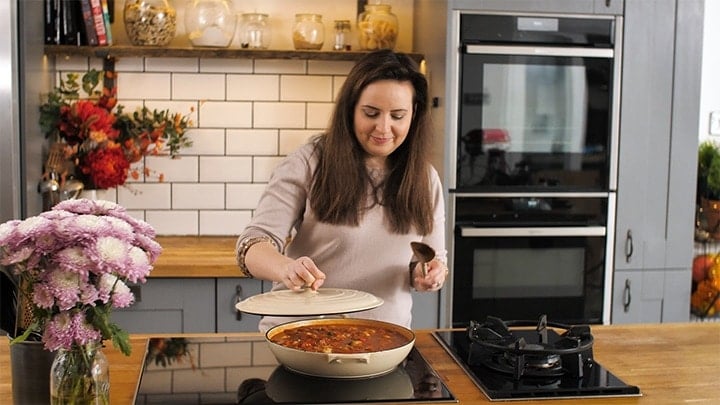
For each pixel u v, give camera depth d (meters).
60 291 1.40
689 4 3.53
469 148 3.41
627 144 3.54
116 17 3.73
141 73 3.73
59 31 3.51
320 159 2.23
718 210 3.88
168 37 3.61
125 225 1.47
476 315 3.50
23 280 1.51
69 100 3.59
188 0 3.80
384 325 1.93
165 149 3.76
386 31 3.71
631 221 3.57
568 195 3.51
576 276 3.56
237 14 3.81
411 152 2.25
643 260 3.60
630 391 1.76
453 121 3.39
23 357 1.58
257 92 3.81
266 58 3.61
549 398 1.72
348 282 2.25
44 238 1.40
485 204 3.45
